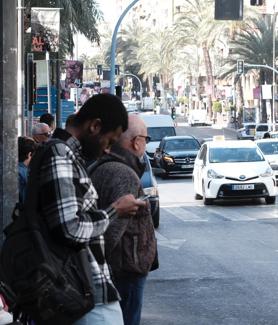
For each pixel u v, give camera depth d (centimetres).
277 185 3284
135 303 573
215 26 8031
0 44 718
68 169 399
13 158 720
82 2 3303
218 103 11156
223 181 2388
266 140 3569
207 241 1641
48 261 384
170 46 9225
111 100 436
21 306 395
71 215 390
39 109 2934
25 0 2933
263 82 8575
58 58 3247
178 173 3900
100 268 427
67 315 387
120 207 438
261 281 1173
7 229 405
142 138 593
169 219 2077
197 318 947
